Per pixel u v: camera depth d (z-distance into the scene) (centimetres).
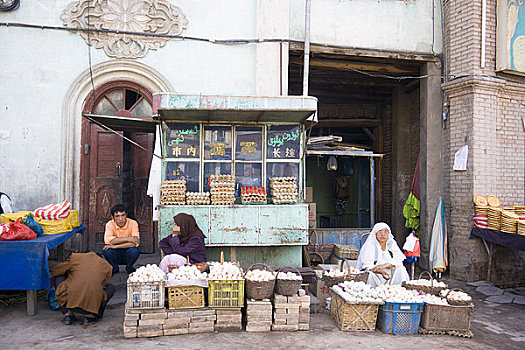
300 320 448
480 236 714
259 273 450
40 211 577
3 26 686
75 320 469
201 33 748
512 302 614
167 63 737
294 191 630
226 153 652
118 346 394
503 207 739
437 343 422
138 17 727
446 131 812
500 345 427
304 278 555
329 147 810
